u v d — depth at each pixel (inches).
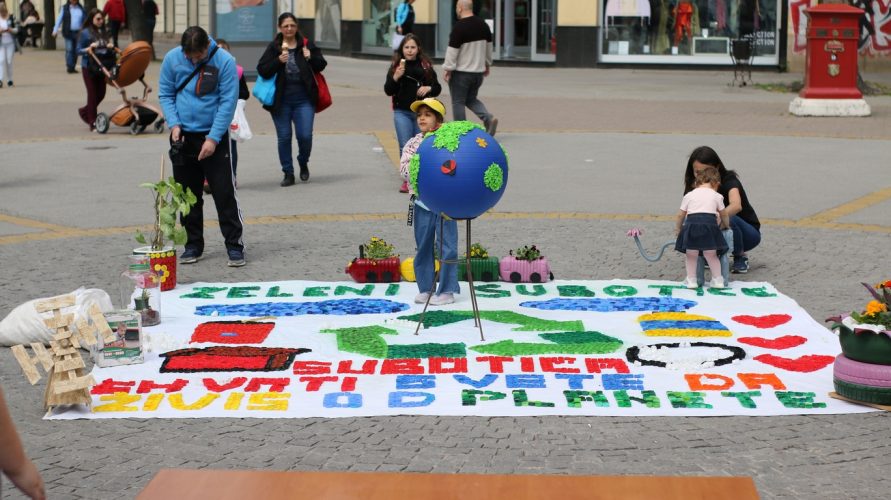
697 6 1285.7
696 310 330.0
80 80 1188.5
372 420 242.4
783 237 434.0
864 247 415.8
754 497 126.6
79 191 542.0
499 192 295.0
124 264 393.4
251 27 1031.0
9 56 1101.7
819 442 229.0
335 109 885.2
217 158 386.6
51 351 248.5
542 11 1352.1
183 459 221.9
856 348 248.4
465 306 335.0
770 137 717.3
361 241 431.2
